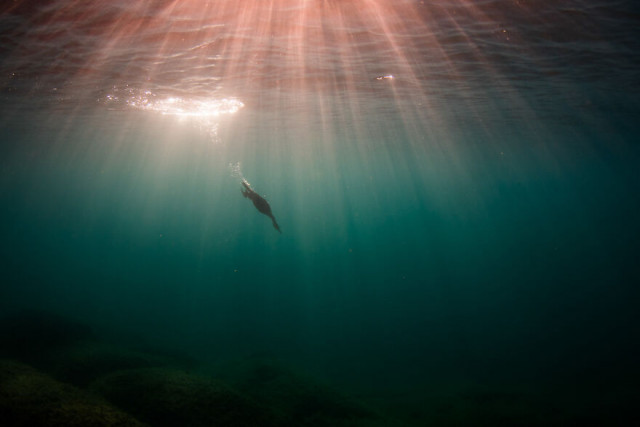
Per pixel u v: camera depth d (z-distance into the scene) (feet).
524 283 118.42
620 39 28.96
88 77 39.06
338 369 63.31
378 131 81.20
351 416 33.73
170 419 22.00
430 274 147.95
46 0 21.29
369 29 26.11
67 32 26.32
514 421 36.01
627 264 126.41
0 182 214.69
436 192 351.87
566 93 48.60
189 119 66.85
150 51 30.45
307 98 50.11
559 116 65.26
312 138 91.15
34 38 27.68
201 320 92.68
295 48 29.99
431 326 87.30
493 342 73.61
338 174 199.93
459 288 121.60
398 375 60.49
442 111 60.54
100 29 25.67
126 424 17.17
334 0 21.39
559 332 74.95
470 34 27.53
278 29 25.73
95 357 39.32
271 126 74.49
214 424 22.22
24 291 103.91
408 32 26.91
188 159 137.49
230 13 22.97
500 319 87.76
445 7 22.82
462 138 91.04
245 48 29.78
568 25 26.03
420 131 81.25
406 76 39.86
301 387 38.40
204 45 28.96
